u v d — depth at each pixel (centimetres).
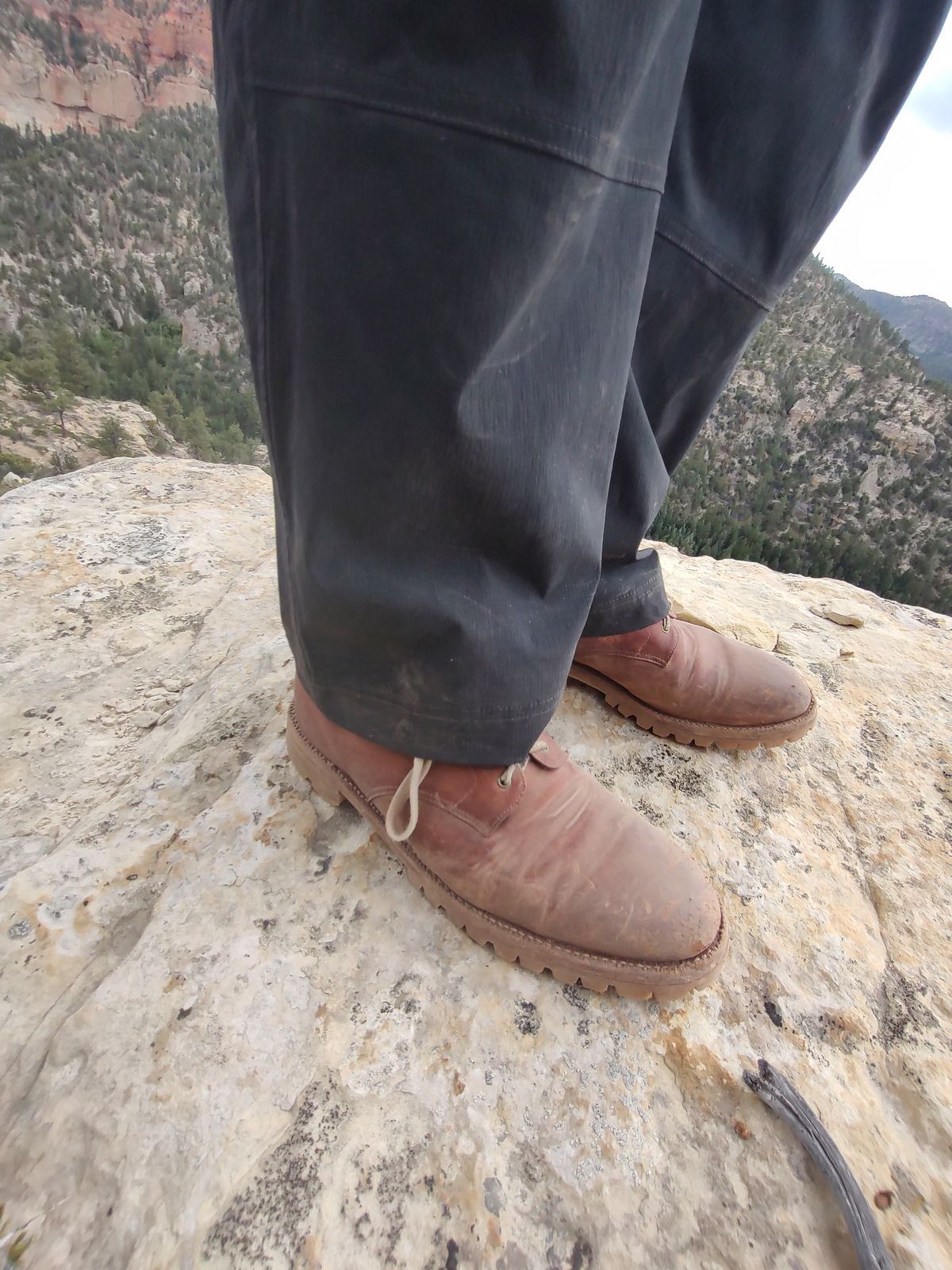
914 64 83
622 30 49
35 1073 75
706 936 80
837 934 97
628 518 104
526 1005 83
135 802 106
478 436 59
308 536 69
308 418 62
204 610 176
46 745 135
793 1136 75
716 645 123
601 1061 79
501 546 69
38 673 154
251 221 60
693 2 58
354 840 98
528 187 51
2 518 208
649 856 84
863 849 112
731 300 93
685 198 83
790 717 119
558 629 77
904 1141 76
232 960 83
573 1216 68
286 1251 63
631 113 55
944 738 141
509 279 53
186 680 151
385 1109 73
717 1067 80
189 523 215
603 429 70
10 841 112
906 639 179
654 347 95
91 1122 70
